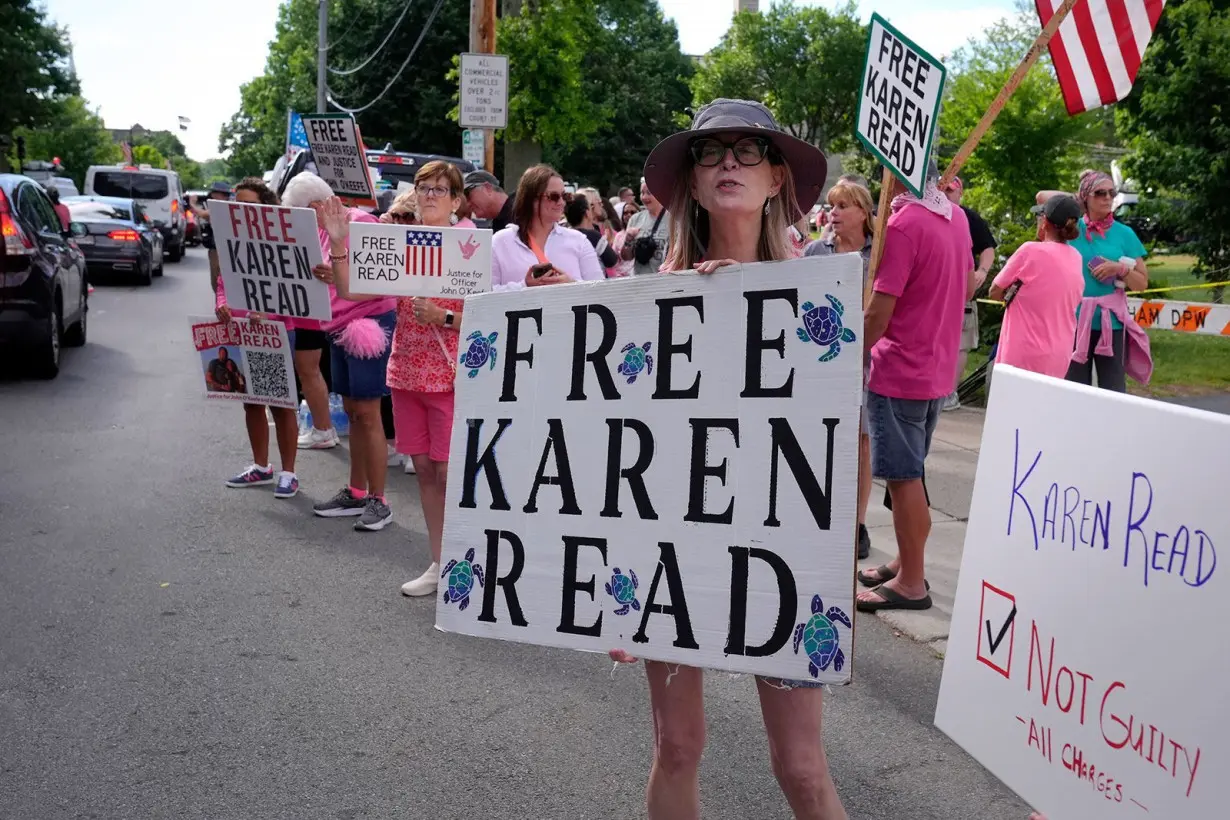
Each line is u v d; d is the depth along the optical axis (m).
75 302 12.59
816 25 33.94
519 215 5.09
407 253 4.89
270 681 4.32
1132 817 2.08
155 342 14.25
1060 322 5.89
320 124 8.28
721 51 36.31
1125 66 4.84
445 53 37.97
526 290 2.64
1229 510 1.92
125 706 4.07
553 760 3.73
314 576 5.59
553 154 39.00
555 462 2.58
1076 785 2.21
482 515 2.64
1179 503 2.01
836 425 2.33
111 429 8.93
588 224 9.13
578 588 2.53
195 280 25.42
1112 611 2.14
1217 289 13.71
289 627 4.89
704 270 2.44
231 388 6.98
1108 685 2.14
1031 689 2.33
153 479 7.42
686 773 2.57
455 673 4.44
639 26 43.81
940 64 4.38
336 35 39.16
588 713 4.09
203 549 5.97
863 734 3.95
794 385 2.37
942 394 4.94
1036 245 5.85
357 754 3.75
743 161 2.51
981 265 8.09
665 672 2.52
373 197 8.34
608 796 3.51
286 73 56.50
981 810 3.45
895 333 4.86
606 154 42.72
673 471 2.46
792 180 2.61
